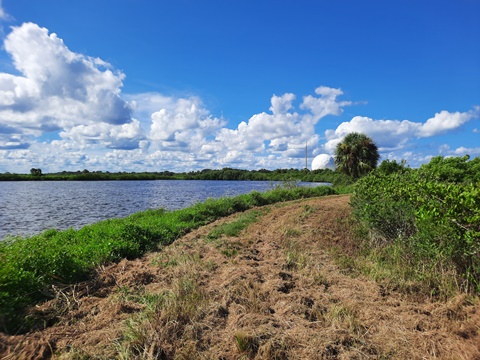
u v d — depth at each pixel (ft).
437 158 35.76
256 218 39.75
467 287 15.02
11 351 10.52
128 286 16.53
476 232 13.94
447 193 15.81
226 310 13.58
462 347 10.95
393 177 27.35
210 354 10.58
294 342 11.04
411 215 19.45
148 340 10.91
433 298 15.15
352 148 97.60
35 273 15.83
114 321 12.72
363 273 18.83
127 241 25.00
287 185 79.61
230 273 17.60
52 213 63.10
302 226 30.37
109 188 155.63
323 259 21.85
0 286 13.47
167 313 12.48
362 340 11.24
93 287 16.56
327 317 12.90
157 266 20.10
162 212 51.21
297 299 14.34
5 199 90.84
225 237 29.50
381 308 13.92
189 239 29.68
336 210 35.24
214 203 49.42
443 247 15.83
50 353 10.80
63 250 19.88
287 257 20.89
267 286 15.69
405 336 11.72
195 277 17.16
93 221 53.88
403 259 19.54
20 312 13.25
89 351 10.64
